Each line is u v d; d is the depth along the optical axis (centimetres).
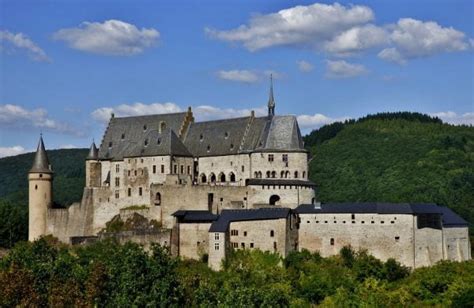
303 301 19488
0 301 16750
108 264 19688
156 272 17775
